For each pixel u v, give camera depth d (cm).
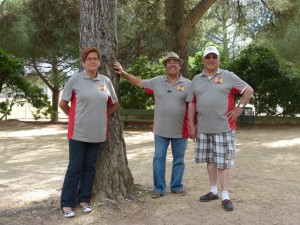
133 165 729
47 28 1420
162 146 491
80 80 421
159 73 1427
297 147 957
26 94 1638
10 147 983
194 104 474
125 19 1667
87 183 438
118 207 443
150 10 1356
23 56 1773
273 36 1398
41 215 429
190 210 442
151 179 601
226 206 439
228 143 452
